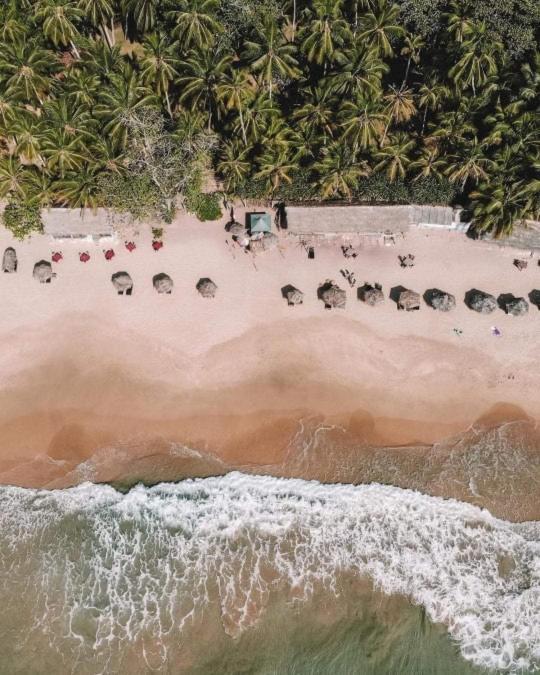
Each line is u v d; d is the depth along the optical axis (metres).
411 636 34.72
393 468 38.84
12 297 40.69
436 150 39.81
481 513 37.91
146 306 40.94
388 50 39.72
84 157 37.22
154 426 39.16
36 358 39.91
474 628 34.94
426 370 40.78
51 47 41.19
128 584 35.34
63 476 37.97
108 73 36.78
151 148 37.38
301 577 35.84
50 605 34.78
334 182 38.75
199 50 38.66
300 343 40.84
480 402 40.38
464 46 37.88
